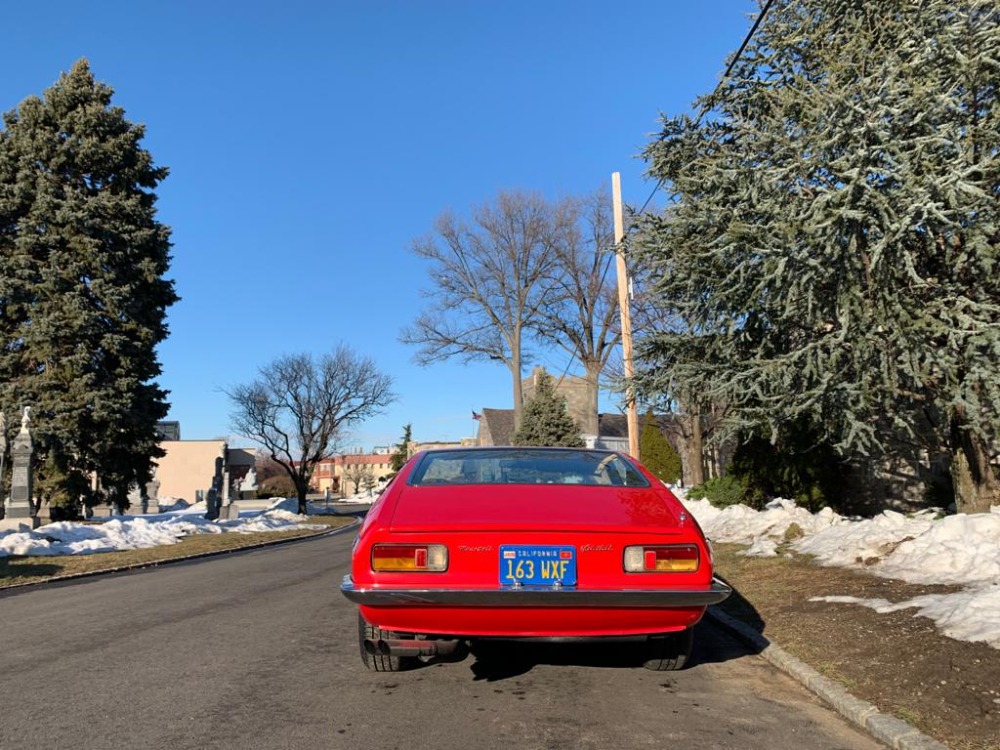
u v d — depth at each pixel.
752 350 9.74
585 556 3.91
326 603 8.02
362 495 87.75
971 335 7.10
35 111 28.05
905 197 6.83
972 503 8.71
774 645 5.29
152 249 29.23
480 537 3.92
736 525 11.43
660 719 4.06
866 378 7.70
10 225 28.02
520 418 39.56
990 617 4.79
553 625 3.94
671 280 10.43
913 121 7.01
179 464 71.44
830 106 7.29
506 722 4.01
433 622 3.96
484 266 38.81
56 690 4.68
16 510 19.34
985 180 7.29
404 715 4.13
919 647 4.64
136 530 18.48
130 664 5.34
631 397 11.95
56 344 26.70
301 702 4.37
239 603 8.14
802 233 7.68
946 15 7.71
